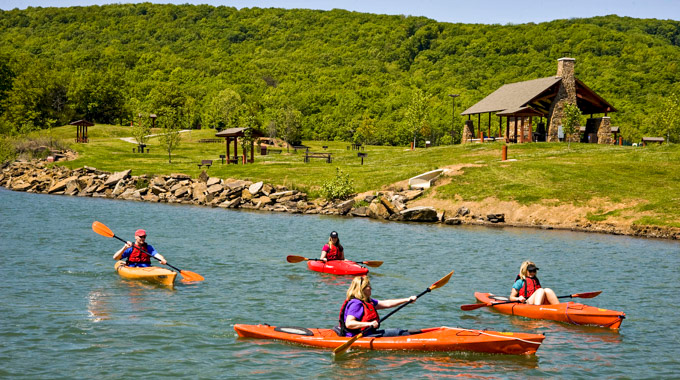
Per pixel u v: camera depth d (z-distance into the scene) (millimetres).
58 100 137125
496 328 14516
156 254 19875
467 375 11453
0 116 121875
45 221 32469
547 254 25438
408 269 21812
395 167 51156
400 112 147125
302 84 189625
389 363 11977
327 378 11195
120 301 16203
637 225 32656
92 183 52906
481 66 198375
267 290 17953
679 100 89562
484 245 27734
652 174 42094
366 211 39219
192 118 133375
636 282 20062
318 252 25188
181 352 12406
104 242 25688
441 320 15180
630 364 12180
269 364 11828
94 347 12578
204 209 42062
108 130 107500
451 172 44531
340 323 12984
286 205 42438
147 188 49438
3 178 59969
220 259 22844
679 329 14688
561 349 13055
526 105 64250
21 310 15008
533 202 37656
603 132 62156
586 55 187625
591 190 38719
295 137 107062
